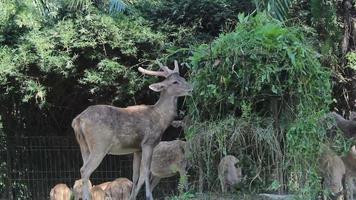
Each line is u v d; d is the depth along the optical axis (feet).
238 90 26.05
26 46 44.52
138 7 48.70
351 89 48.78
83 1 45.03
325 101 25.96
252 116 25.66
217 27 47.67
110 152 33.53
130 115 33.47
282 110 25.80
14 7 45.88
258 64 25.27
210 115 26.66
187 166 28.84
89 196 32.32
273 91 25.22
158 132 33.94
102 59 45.03
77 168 49.34
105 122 32.55
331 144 27.76
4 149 49.26
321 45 45.24
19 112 49.60
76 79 47.09
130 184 37.50
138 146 33.78
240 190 26.20
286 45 25.31
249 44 25.48
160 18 47.47
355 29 48.52
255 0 38.06
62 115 50.75
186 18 47.24
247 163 26.02
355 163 31.30
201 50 26.86
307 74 25.38
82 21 44.62
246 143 25.84
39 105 46.80
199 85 26.68
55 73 45.68
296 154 24.94
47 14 46.32
